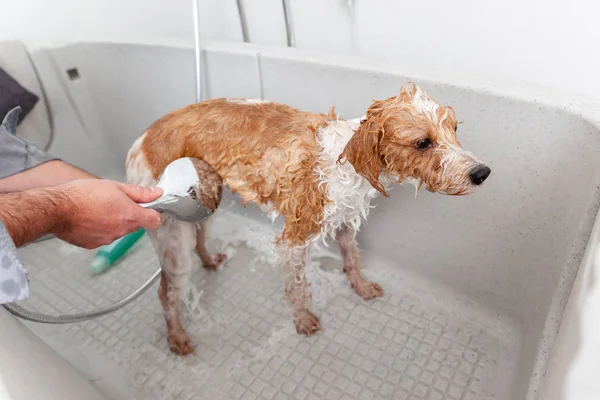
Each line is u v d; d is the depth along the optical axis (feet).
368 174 2.61
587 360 1.51
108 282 4.25
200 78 3.85
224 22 5.01
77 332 3.83
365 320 3.67
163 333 3.76
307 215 2.97
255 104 3.19
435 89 3.08
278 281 4.09
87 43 4.50
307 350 3.51
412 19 3.91
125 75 4.52
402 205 3.62
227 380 3.38
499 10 3.52
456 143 2.50
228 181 3.06
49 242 4.66
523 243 3.12
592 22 3.23
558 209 2.82
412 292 3.82
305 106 3.71
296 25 4.55
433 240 3.60
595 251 1.91
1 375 1.58
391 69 3.23
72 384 2.15
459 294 3.65
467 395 3.10
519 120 2.85
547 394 1.55
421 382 3.21
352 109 3.49
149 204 2.60
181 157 3.07
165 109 4.49
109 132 4.96
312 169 2.88
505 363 3.23
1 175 2.93
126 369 3.52
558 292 2.24
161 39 4.24
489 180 3.10
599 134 2.50
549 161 2.81
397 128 2.46
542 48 3.50
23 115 4.27
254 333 3.68
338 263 4.17
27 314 2.87
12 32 4.51
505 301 3.39
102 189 2.30
